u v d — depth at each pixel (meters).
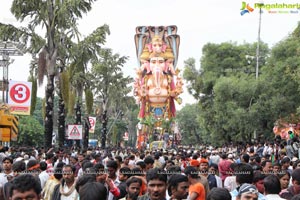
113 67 65.38
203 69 67.56
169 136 73.44
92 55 35.00
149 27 78.88
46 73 33.62
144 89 76.12
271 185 9.69
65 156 24.55
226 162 17.17
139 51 78.44
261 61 67.19
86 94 45.09
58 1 32.28
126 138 109.38
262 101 48.16
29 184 5.39
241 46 67.25
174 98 76.19
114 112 86.38
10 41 33.47
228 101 51.44
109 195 10.55
